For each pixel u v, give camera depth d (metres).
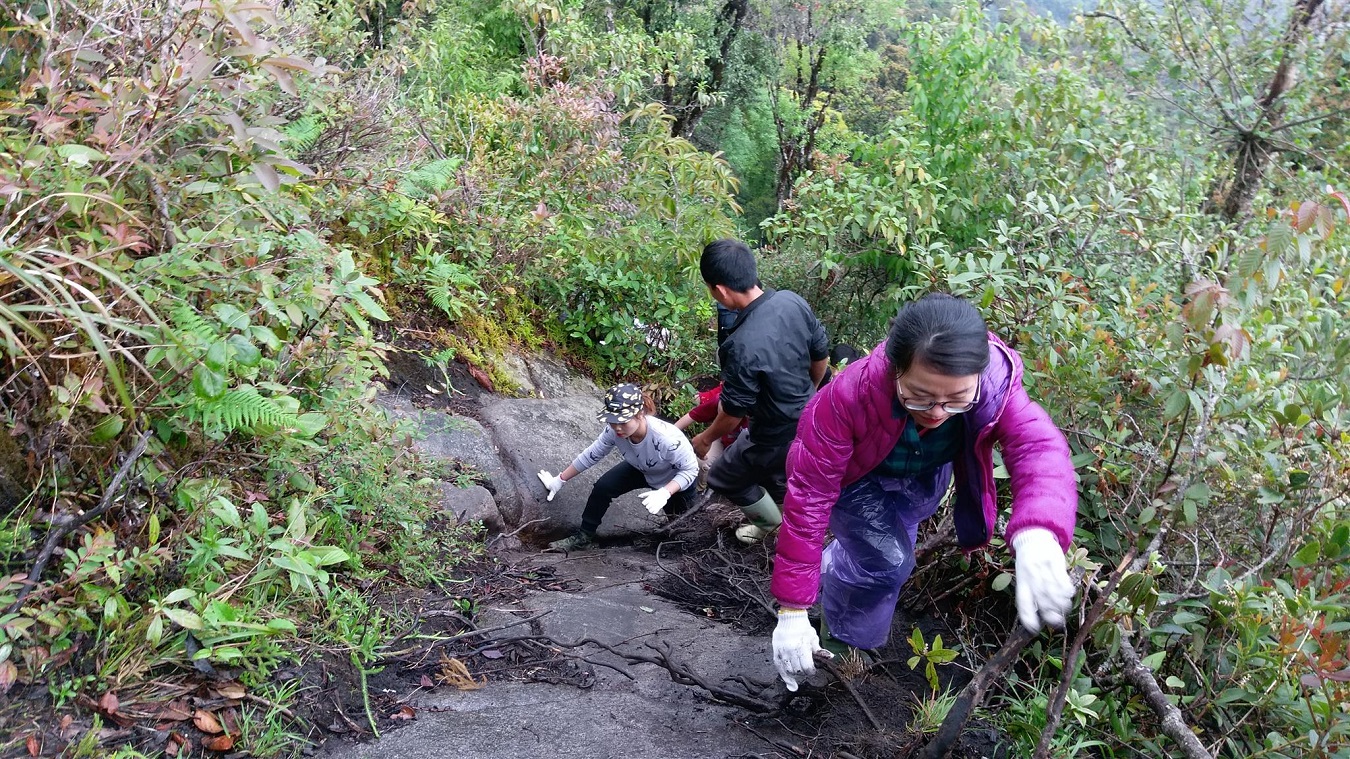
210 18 2.82
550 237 6.46
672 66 12.02
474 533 4.23
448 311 5.52
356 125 5.29
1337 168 6.88
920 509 2.85
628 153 7.49
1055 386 3.58
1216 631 2.97
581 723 2.82
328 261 3.32
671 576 4.47
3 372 2.57
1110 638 2.54
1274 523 2.96
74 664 2.40
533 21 10.33
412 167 5.93
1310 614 2.48
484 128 7.11
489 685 3.01
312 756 2.49
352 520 3.58
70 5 2.85
